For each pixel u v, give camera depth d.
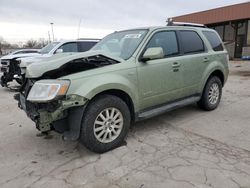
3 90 9.25
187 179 2.86
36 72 3.50
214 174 2.94
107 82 3.47
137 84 3.90
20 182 2.94
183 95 4.81
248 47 20.48
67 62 3.52
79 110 3.31
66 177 3.01
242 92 7.51
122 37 4.57
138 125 4.68
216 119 4.92
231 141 3.86
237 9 20.42
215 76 5.57
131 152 3.59
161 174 2.98
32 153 3.68
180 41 4.76
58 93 3.14
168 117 5.11
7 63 8.79
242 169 3.04
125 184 2.82
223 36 23.22
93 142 3.45
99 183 2.86
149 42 4.20
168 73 4.36
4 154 3.66
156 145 3.80
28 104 3.58
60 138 4.20
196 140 3.95
